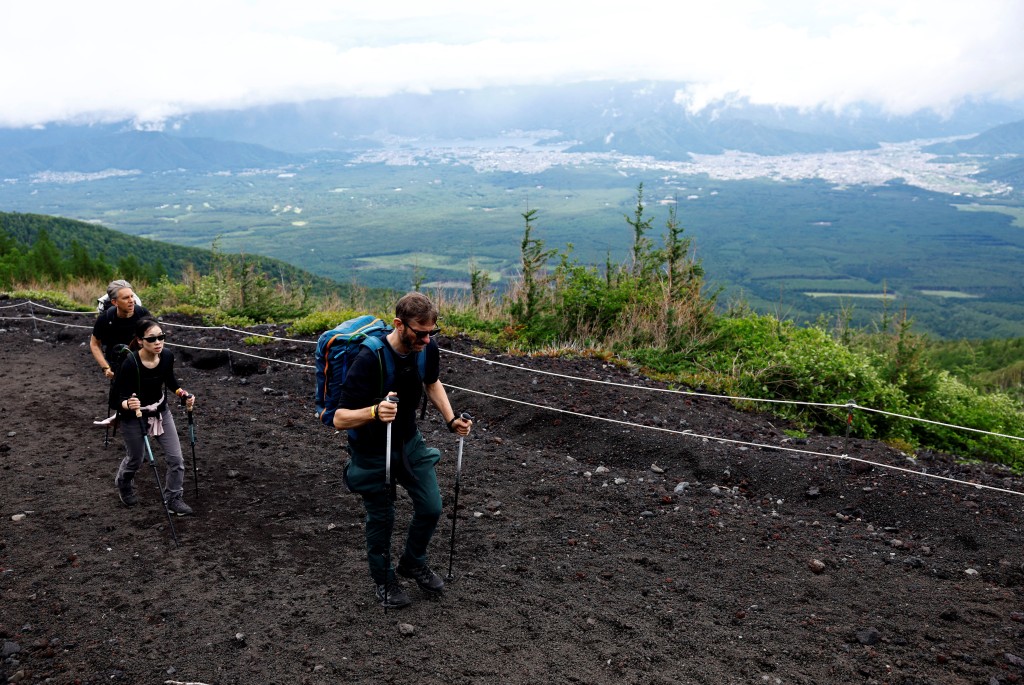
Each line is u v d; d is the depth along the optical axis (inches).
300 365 372.2
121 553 180.7
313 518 203.5
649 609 158.9
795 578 174.7
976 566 188.2
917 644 148.3
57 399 322.3
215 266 631.2
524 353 381.7
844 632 151.8
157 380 200.7
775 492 234.2
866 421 316.2
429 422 297.4
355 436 145.6
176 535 191.2
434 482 152.5
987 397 372.8
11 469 236.8
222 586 165.0
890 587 172.1
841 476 238.5
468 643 144.7
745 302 440.5
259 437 274.2
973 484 235.6
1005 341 1643.7
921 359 370.3
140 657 138.8
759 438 274.1
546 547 188.2
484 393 319.0
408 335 137.0
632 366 365.1
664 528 201.6
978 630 154.9
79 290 747.4
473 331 413.1
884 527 212.4
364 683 131.9
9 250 949.8
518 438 288.0
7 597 159.6
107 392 336.8
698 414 299.9
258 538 190.2
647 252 458.0
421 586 161.8
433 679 133.3
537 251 434.9
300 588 164.6
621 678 134.9
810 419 322.3
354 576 170.7
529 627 150.9
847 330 418.6
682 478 245.9
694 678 135.4
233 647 142.1
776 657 142.4
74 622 150.5
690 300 419.2
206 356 391.2
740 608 160.6
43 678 132.7
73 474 233.9
